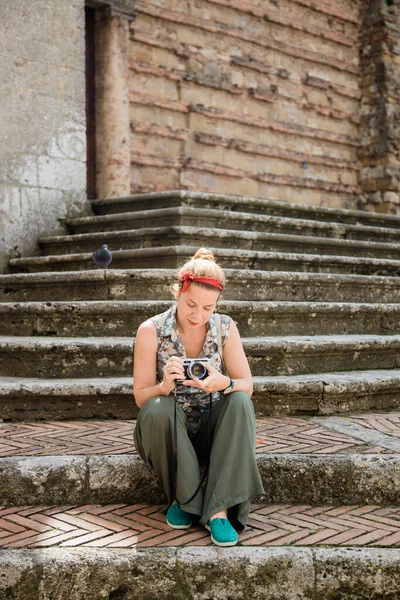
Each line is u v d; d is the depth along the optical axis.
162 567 2.74
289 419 4.35
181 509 3.04
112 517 3.16
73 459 3.37
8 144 7.55
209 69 11.10
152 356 3.19
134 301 5.20
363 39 13.62
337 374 4.92
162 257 6.31
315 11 12.78
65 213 8.10
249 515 3.22
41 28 7.84
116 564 2.73
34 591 2.70
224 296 5.88
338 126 13.40
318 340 5.04
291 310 5.52
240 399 3.03
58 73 8.01
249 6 11.59
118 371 4.74
